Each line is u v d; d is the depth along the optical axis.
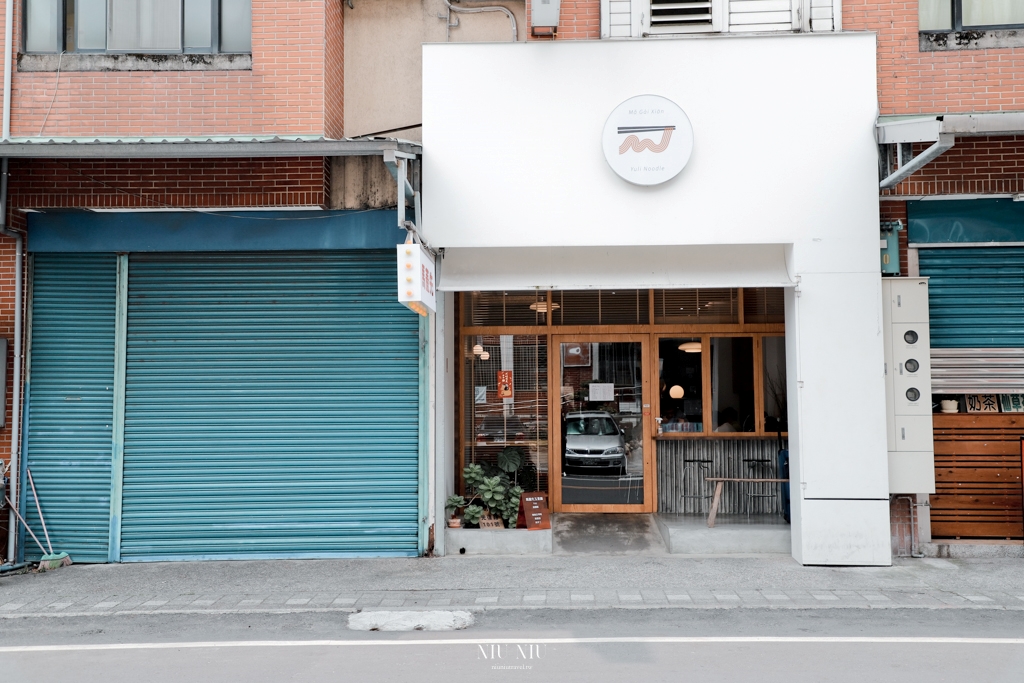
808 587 7.57
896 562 8.49
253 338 9.26
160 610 7.18
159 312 9.24
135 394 9.20
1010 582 7.71
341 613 7.02
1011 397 9.02
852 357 8.36
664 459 10.53
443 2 9.79
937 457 8.98
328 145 7.80
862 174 8.42
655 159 8.45
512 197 8.58
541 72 8.61
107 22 9.02
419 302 7.58
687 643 6.00
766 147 8.48
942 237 8.92
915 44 8.79
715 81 8.52
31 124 8.91
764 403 10.49
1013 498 8.91
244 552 9.12
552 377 10.66
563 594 7.44
